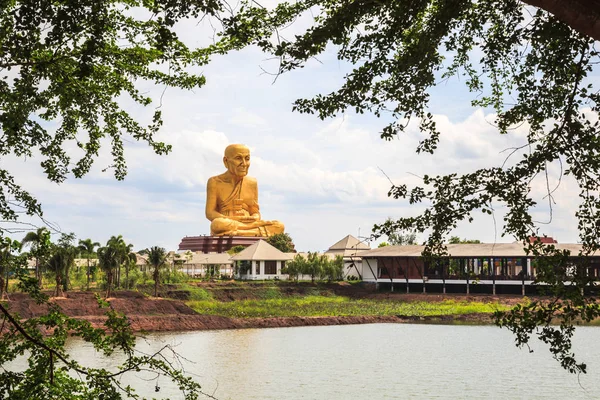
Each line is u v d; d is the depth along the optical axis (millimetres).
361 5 10609
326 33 10625
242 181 130375
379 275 95500
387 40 11086
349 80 11383
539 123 12180
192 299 81188
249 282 96125
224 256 112938
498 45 11875
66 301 63094
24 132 12250
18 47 10539
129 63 13531
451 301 83250
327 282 99188
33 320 11812
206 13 10336
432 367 42531
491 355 47500
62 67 12422
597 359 44938
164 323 63688
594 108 11336
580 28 8867
